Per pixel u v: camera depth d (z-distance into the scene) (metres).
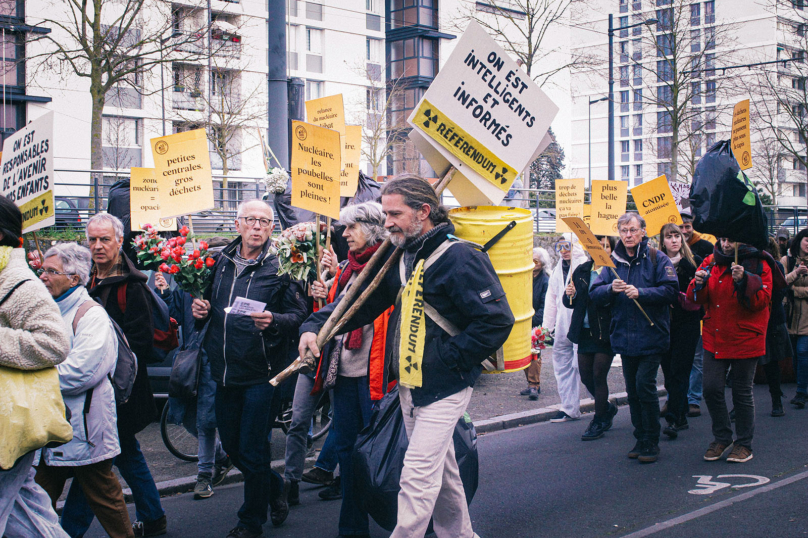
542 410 8.23
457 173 3.91
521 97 3.73
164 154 5.10
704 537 4.52
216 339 4.43
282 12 10.46
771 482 5.59
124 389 4.10
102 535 4.75
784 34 60.69
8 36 26.41
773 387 7.93
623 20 70.12
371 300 3.80
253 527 4.38
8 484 3.09
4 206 3.17
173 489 5.68
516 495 5.43
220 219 16.14
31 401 3.06
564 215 8.27
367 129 36.44
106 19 25.98
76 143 30.11
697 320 7.08
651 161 76.75
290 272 4.40
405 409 3.59
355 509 4.38
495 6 27.89
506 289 3.81
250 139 33.88
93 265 4.73
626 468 6.07
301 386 5.20
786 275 8.49
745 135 5.98
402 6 43.28
